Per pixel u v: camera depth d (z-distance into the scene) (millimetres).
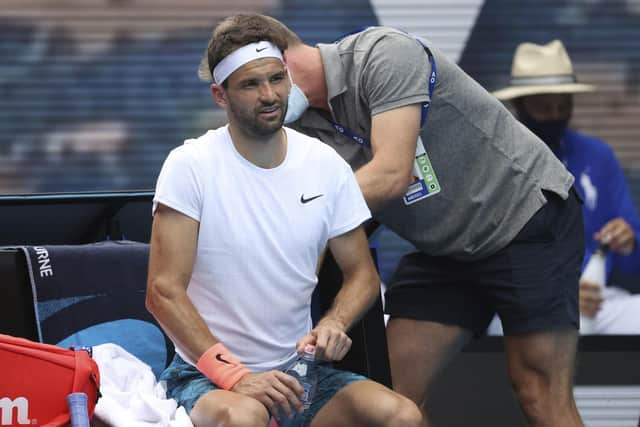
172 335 13391
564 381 16812
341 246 14094
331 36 27297
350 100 15695
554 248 16750
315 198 13719
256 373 13359
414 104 15359
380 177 14938
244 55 13273
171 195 13406
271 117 13305
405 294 17859
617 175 24297
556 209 16766
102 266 14930
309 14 27266
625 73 27516
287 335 13805
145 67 27266
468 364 22750
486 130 16453
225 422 12648
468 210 16516
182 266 13422
